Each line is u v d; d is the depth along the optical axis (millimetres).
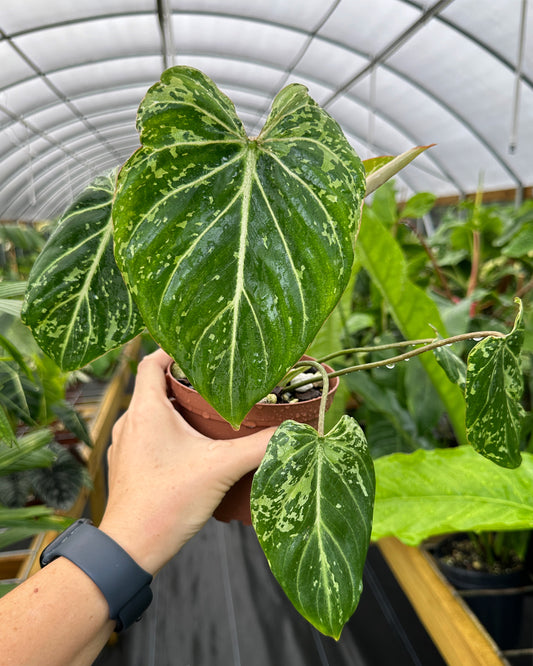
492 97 5234
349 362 1878
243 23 5664
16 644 478
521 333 564
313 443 492
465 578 1537
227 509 695
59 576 530
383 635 1712
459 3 4258
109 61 6574
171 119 436
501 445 573
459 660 1213
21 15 5062
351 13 5012
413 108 6355
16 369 1094
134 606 542
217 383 413
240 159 445
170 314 412
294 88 485
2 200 10148
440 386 1252
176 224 420
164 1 5074
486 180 6496
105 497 2393
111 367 2600
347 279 422
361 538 478
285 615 1803
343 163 442
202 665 1617
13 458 1012
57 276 545
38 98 7242
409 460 1053
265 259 423
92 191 584
